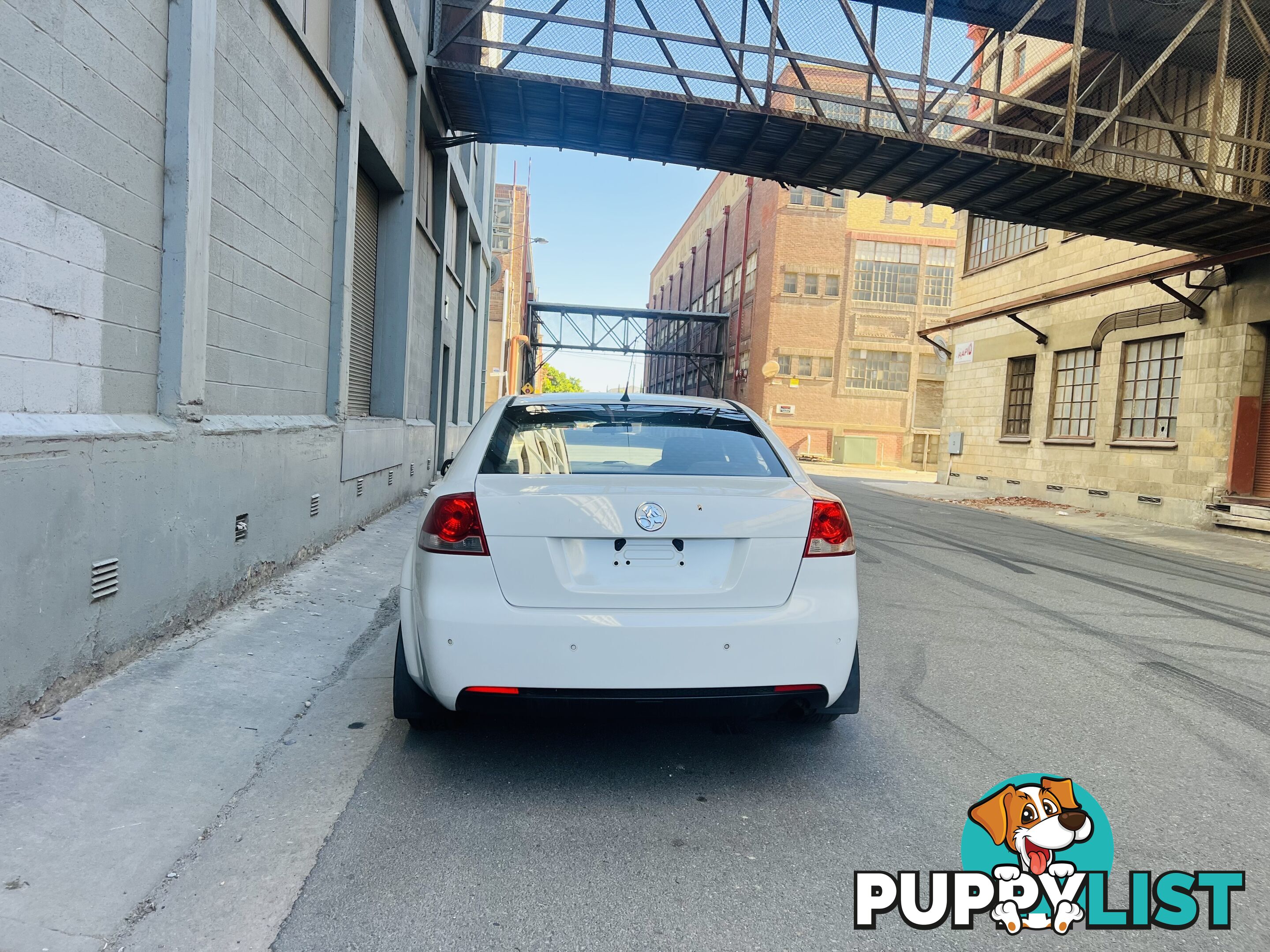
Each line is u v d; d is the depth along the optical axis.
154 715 3.22
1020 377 18.92
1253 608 6.87
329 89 6.98
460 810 2.73
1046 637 5.48
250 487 5.14
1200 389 13.16
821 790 2.99
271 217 5.70
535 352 46.09
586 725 3.56
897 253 40.88
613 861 2.44
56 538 3.10
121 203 3.69
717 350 50.72
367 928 2.07
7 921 1.98
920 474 35.00
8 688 2.86
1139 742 3.55
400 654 3.15
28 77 2.99
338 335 7.40
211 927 2.04
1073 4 11.33
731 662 2.79
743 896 2.28
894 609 6.20
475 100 11.31
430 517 2.88
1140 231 12.31
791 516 2.94
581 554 2.82
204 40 4.27
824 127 10.66
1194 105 13.44
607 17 10.39
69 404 3.33
